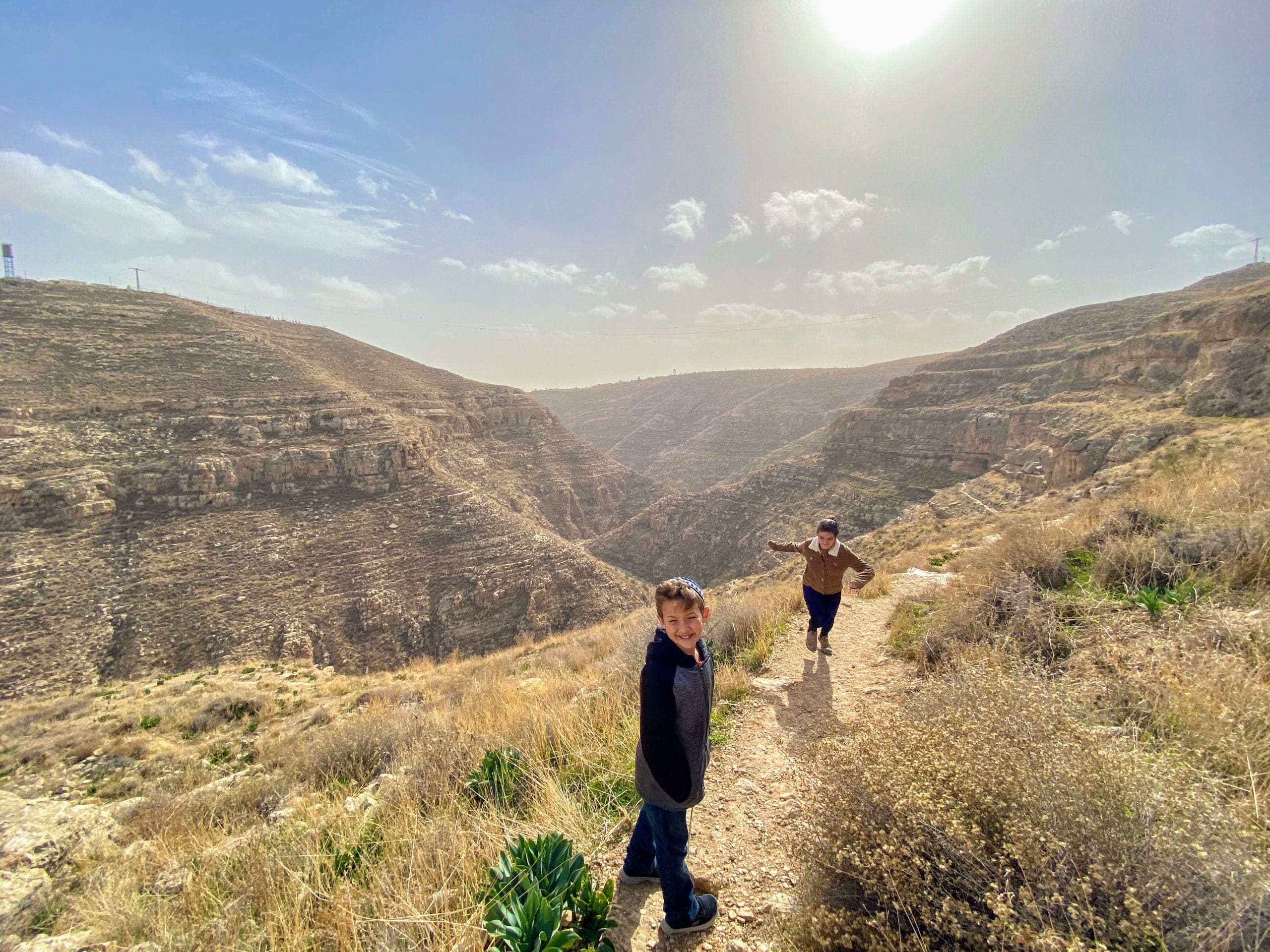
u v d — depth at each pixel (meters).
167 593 40.25
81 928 3.59
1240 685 2.95
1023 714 2.49
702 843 3.28
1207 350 32.47
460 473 86.31
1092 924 1.54
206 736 14.21
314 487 55.38
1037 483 40.50
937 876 1.86
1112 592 5.55
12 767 13.18
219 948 2.79
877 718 3.14
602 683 7.16
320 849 3.67
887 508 62.91
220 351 64.31
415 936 2.53
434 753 5.30
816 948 2.01
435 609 49.72
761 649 6.81
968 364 79.62
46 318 57.66
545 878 2.54
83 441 46.81
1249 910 1.56
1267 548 4.94
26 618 34.59
